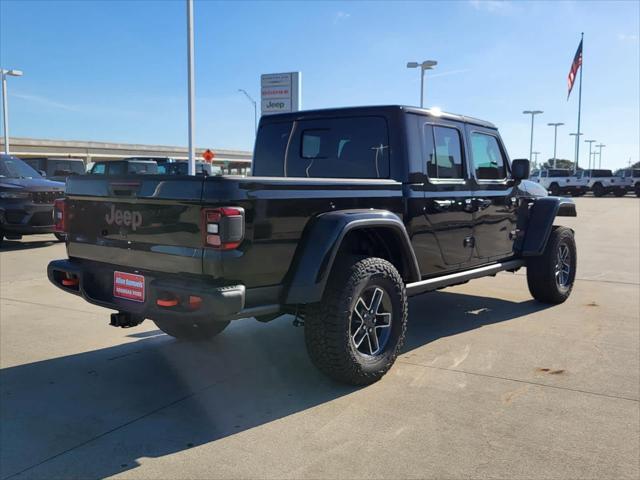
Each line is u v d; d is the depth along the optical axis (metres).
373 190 4.26
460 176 5.28
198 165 29.91
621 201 33.12
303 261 3.69
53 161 23.03
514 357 4.74
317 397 3.93
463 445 3.22
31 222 11.23
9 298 7.00
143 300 3.67
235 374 4.39
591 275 8.74
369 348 4.14
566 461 3.05
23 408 3.79
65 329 5.63
